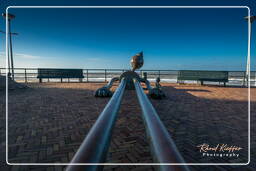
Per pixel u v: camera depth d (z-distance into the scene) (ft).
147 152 7.83
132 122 11.82
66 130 10.21
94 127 5.85
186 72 39.24
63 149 8.00
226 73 36.88
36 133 9.74
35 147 8.14
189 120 12.29
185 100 19.60
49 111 14.28
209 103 18.01
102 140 5.10
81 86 32.63
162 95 20.79
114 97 11.15
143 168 6.63
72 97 20.65
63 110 14.64
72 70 41.73
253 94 24.67
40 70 40.11
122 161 7.11
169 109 15.34
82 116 12.96
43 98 19.92
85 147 4.52
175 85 37.04
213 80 37.01
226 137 9.46
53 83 38.58
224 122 11.91
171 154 4.38
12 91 25.12
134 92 24.89
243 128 10.80
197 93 25.35
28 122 11.52
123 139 9.14
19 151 7.77
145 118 8.01
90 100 18.86
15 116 12.82
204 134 9.84
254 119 12.61
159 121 7.04
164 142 5.08
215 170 6.58
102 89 20.90
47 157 7.31
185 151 7.93
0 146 8.21
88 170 3.74
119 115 13.41
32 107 15.60
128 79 25.79
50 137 9.25
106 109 8.09
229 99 20.48
